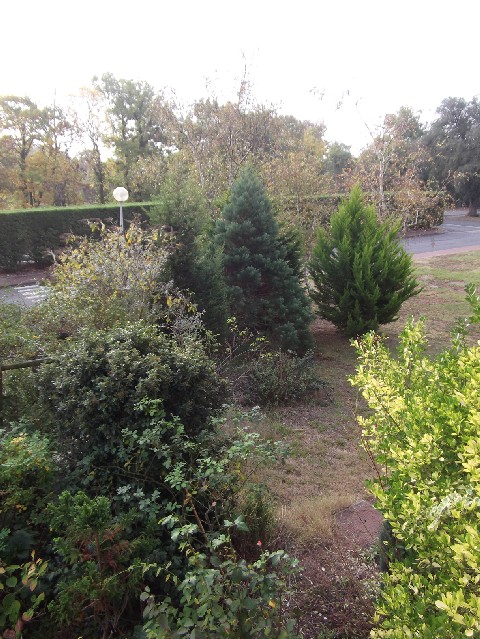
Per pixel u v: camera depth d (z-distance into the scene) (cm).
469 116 3089
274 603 204
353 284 866
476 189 3175
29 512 278
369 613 257
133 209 1922
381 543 288
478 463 175
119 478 300
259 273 749
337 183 1513
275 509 371
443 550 170
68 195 2672
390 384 278
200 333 626
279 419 588
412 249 2105
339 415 608
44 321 478
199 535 288
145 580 259
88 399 304
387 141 1334
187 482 263
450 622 154
